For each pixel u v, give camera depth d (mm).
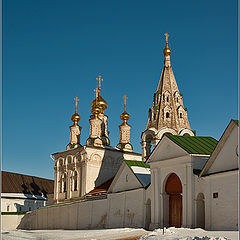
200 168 37438
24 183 87500
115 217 47906
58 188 67625
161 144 41188
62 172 67500
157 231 30891
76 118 72000
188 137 40750
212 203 34156
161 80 61125
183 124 57906
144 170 47719
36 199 85250
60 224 59594
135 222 44250
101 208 51031
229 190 32688
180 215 38938
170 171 39438
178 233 28969
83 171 62375
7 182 83938
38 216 66188
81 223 54406
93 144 65125
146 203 43219
